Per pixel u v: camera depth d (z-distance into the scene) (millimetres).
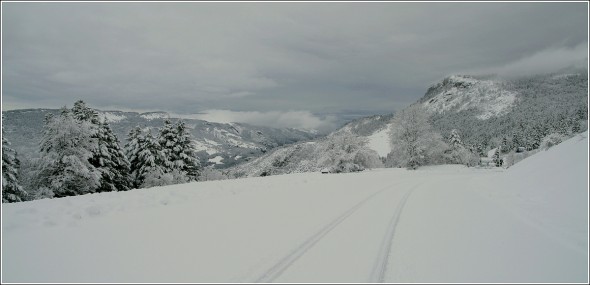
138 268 5738
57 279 5133
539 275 5930
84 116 33281
